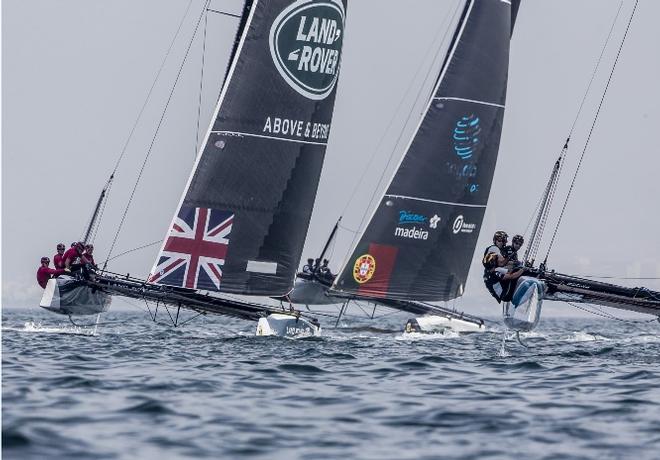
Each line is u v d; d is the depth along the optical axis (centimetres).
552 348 9281
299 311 9756
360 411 4778
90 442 3881
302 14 9325
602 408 4950
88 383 5550
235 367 6656
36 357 7175
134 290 9375
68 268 9538
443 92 11625
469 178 11762
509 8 11744
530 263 8512
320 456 3766
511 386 5841
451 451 3894
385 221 11562
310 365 6806
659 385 5900
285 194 9350
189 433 4119
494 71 11731
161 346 8481
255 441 4003
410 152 11594
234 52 9850
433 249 11712
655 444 4062
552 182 8819
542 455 3847
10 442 3825
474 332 12619
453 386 5806
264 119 9256
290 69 9300
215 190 9194
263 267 9325
